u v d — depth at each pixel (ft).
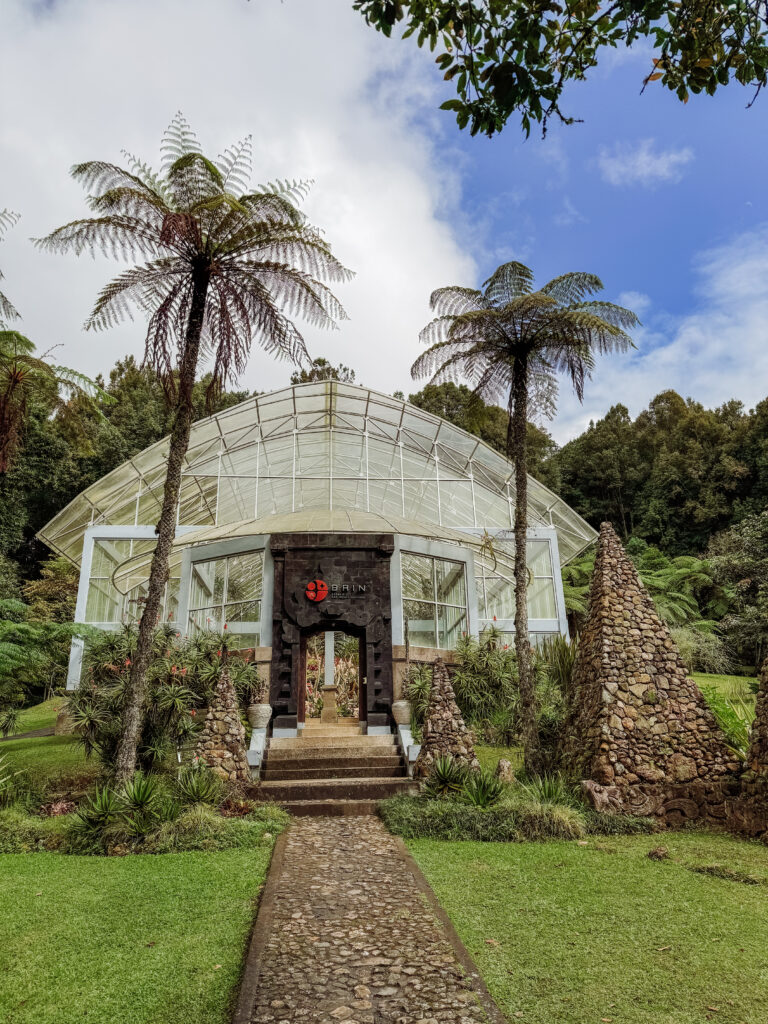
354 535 51.70
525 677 37.01
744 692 50.52
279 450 77.41
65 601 105.91
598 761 32.17
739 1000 14.34
